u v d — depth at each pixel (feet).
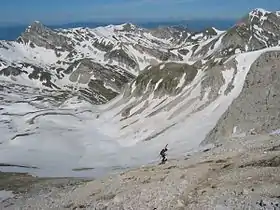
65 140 296.30
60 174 207.92
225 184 85.05
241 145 120.16
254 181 82.48
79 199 108.68
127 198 95.04
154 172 110.63
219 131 214.90
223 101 272.51
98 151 266.16
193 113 276.62
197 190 86.07
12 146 290.15
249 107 214.48
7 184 177.58
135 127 303.68
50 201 117.50
